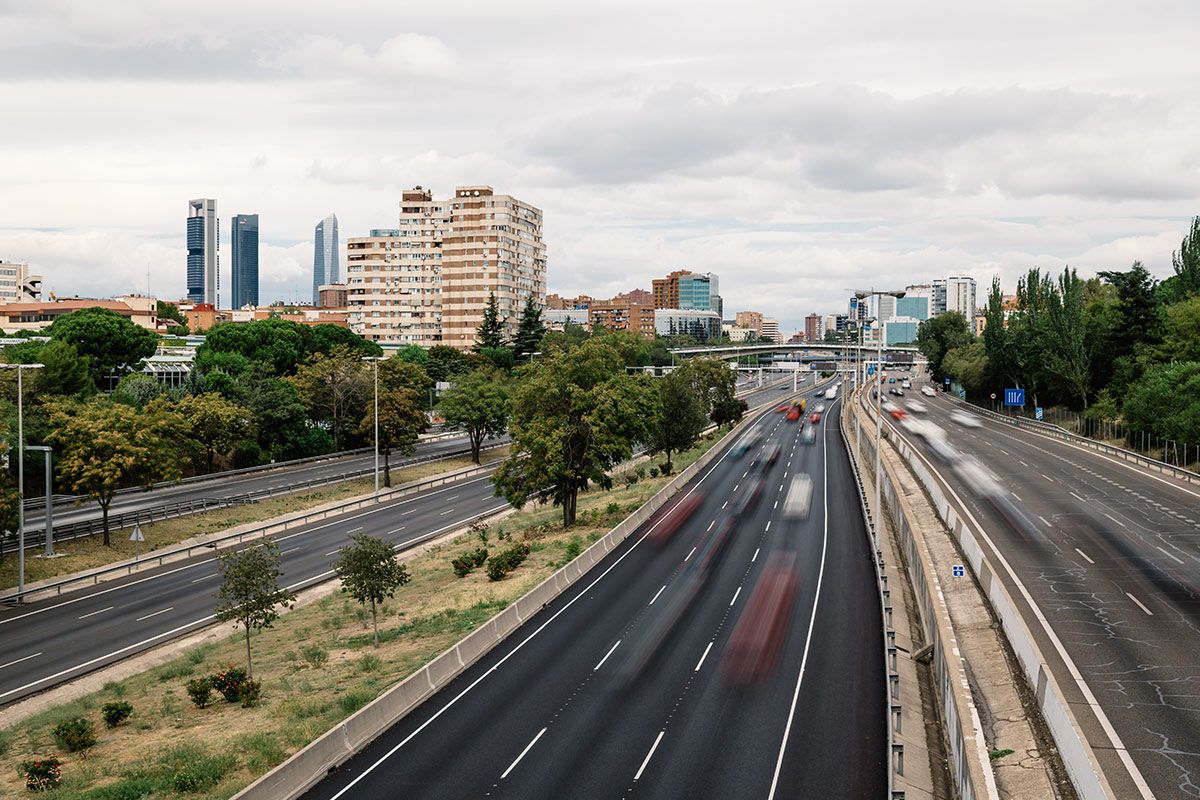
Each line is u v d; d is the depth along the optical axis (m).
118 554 61.78
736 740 28.02
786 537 58.91
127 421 65.75
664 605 43.72
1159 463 81.06
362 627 43.78
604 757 26.98
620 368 88.00
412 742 28.61
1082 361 119.31
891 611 39.44
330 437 110.25
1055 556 48.28
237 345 125.81
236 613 36.53
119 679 39.28
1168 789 23.25
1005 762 25.75
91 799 24.86
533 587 45.72
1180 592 40.72
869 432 103.25
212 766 26.44
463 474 101.44
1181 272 116.50
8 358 93.69
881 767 26.06
